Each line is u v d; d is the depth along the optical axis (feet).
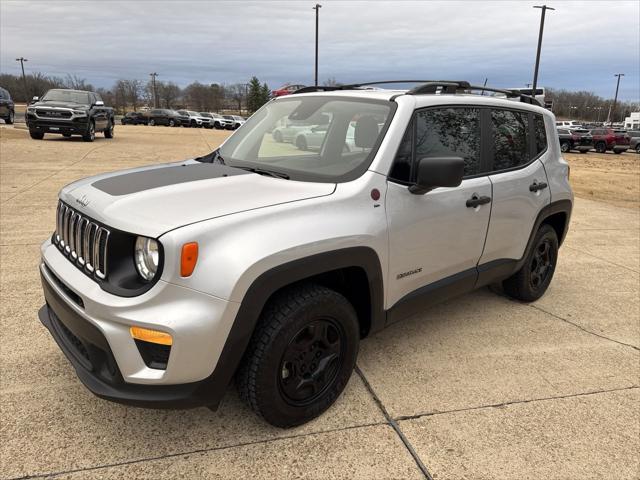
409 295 10.53
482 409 9.77
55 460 7.93
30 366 10.45
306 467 8.04
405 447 8.60
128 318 7.15
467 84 12.12
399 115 10.08
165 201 8.15
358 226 8.85
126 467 7.86
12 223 21.35
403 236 9.80
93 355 7.77
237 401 9.65
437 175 8.97
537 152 14.08
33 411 9.05
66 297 8.21
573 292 16.61
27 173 34.50
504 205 12.41
